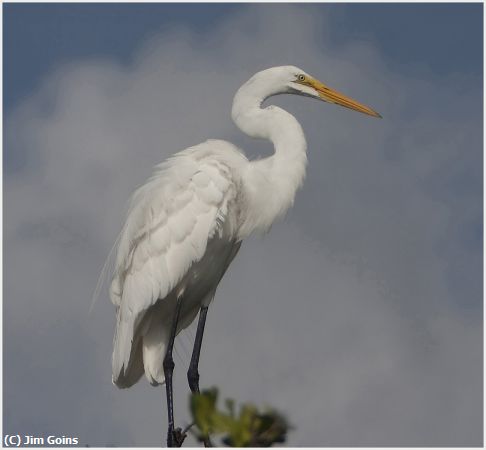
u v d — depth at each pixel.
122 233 12.33
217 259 12.35
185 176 11.96
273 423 5.75
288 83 13.18
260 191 12.30
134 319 11.92
